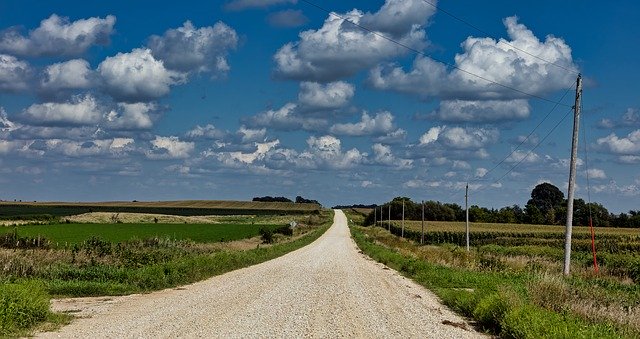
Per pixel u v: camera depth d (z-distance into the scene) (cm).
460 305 1900
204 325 1443
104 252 3472
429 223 13312
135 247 4303
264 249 5281
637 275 3272
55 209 16500
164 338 1258
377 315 1709
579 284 2420
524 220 14475
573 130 2775
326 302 1975
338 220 17962
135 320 1509
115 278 2469
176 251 4178
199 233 8456
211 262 3219
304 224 14250
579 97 2753
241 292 2253
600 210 13475
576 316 1595
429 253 4859
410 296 2267
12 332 1278
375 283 2766
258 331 1373
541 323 1328
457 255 4419
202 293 2209
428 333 1435
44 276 2452
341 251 6059
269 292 2261
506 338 1416
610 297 2078
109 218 11606
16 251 3177
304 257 4975
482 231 9762
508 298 1590
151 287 2358
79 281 2350
